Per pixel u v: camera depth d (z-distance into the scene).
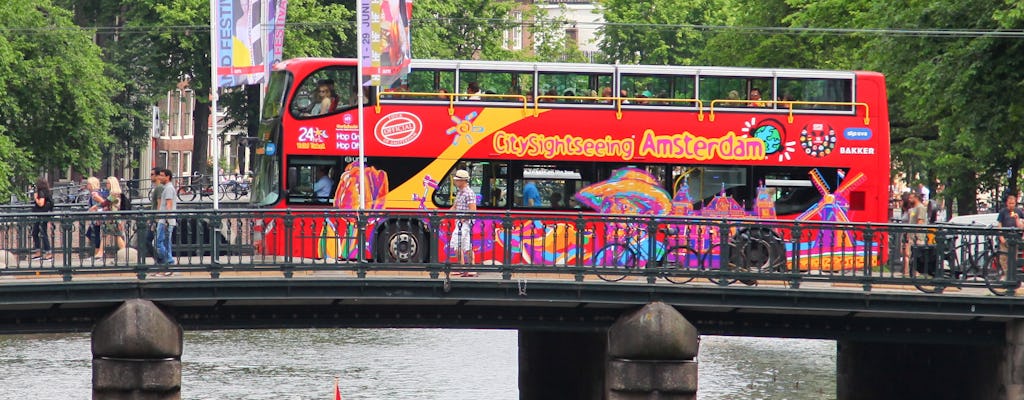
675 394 39.56
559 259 46.38
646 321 39.44
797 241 40.22
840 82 50.09
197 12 95.12
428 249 46.38
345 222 42.41
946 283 40.09
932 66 58.56
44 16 85.69
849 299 39.94
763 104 49.59
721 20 133.38
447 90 48.53
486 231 43.16
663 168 49.06
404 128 48.38
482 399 51.59
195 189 80.94
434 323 40.84
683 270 39.84
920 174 83.50
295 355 61.88
